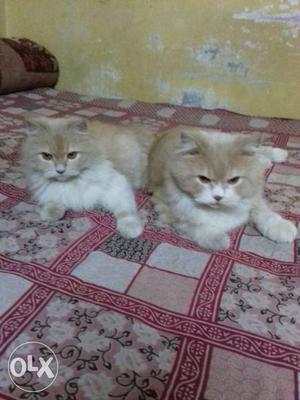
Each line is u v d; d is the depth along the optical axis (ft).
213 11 9.41
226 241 4.09
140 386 2.52
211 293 3.39
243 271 3.73
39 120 4.55
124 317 3.07
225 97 10.18
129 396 2.45
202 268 3.76
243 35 9.42
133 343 2.83
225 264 3.83
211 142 4.00
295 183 5.87
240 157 3.98
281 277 3.67
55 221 4.53
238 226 4.51
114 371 2.61
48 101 9.90
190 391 2.49
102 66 10.91
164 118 9.25
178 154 4.20
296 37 9.02
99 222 4.60
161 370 2.63
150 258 3.89
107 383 2.53
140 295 3.33
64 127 4.44
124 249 4.03
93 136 4.91
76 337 2.86
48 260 3.76
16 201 4.97
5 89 9.70
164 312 3.15
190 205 4.34
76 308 3.14
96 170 4.72
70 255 3.86
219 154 3.89
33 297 3.25
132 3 9.92
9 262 3.71
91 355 2.72
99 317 3.06
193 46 9.91
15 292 3.30
